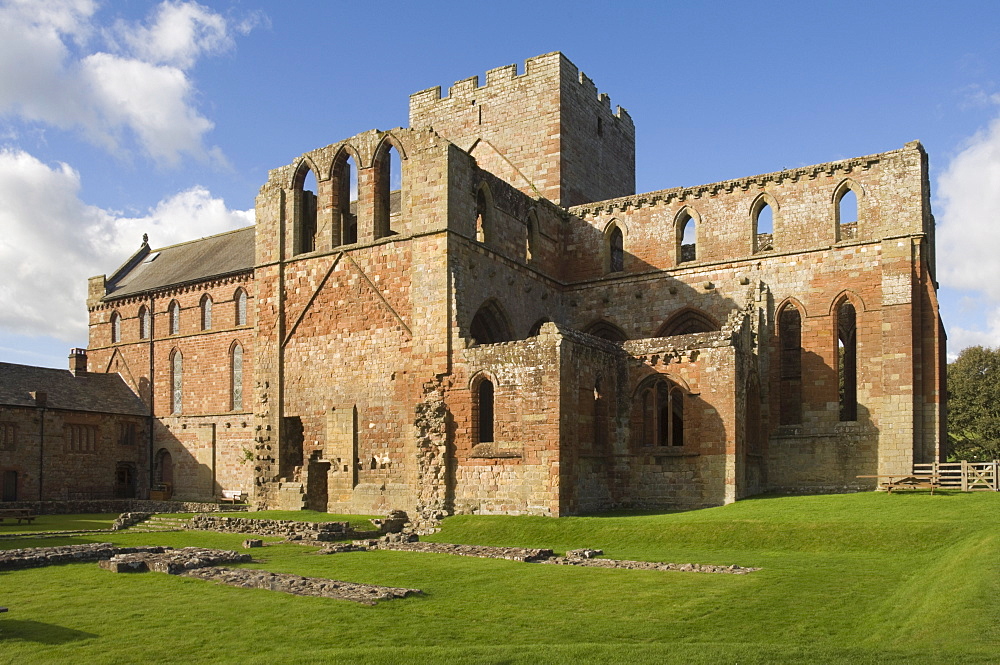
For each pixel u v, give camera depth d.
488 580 21.12
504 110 50.81
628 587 19.67
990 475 31.36
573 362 33.44
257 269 43.41
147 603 18.19
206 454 57.69
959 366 71.62
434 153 37.31
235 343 57.00
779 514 28.47
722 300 42.03
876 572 20.52
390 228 42.72
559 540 29.23
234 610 17.36
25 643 14.80
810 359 39.41
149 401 61.84
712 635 14.86
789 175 41.00
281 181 43.22
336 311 40.12
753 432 37.62
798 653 12.81
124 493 60.53
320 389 40.16
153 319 62.28
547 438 32.50
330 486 39.06
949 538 23.39
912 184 37.66
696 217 43.53
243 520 34.84
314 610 17.30
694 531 27.59
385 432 37.66
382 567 23.58
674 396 40.38
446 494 35.00
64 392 58.22
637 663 12.68
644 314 44.19
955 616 13.79
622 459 36.00
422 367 36.59
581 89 51.66
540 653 13.39
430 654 13.48
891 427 36.62
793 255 40.47
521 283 41.91
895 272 37.53
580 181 50.53
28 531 36.25
